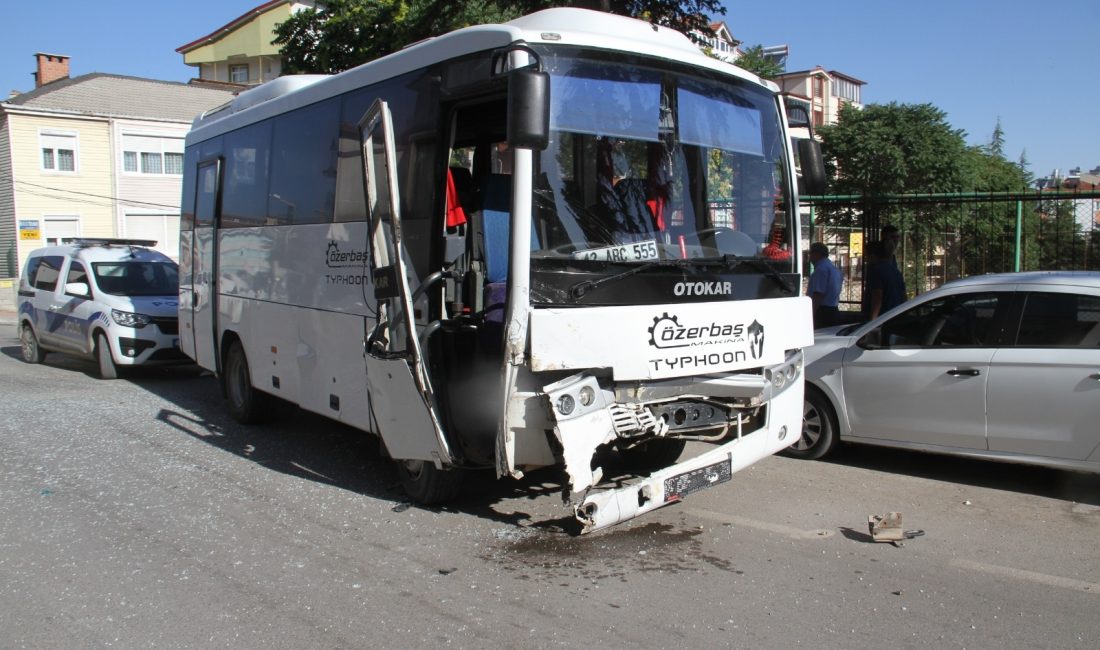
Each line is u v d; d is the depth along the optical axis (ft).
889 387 23.29
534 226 16.12
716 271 18.40
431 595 15.57
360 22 66.64
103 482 23.17
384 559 17.39
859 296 52.08
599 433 16.61
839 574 16.51
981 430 21.71
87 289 43.62
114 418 32.09
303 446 27.43
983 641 13.74
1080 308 20.76
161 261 46.24
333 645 13.65
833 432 24.68
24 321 49.75
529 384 16.28
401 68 20.15
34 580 16.42
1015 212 43.45
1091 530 19.04
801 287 20.90
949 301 22.91
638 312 16.85
